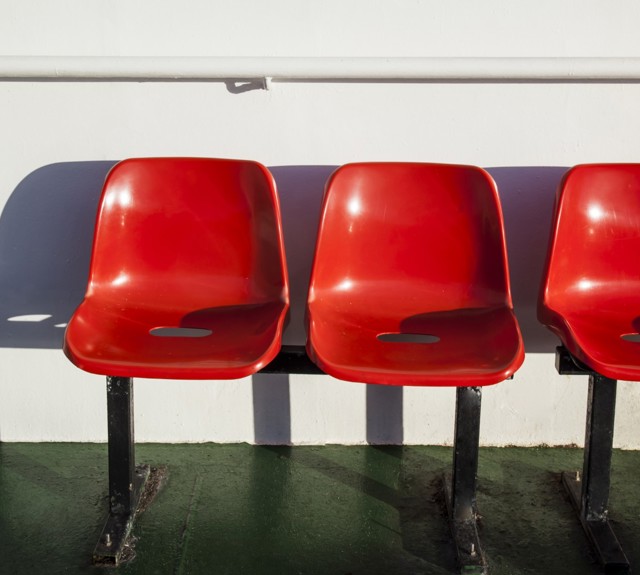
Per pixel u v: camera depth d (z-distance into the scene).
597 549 2.25
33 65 2.47
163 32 2.51
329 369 2.00
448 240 2.38
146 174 2.40
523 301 2.67
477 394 2.26
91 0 2.50
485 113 2.54
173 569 2.19
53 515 2.42
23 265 2.70
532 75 2.45
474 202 2.36
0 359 2.77
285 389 2.77
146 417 2.81
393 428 2.79
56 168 2.62
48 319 2.73
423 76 2.46
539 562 2.23
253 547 2.28
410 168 2.38
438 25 2.49
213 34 2.51
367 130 2.56
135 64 2.46
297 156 2.59
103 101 2.56
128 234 2.41
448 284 2.40
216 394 2.78
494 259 2.36
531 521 2.41
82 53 2.53
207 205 2.41
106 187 2.38
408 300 2.40
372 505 2.47
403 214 2.39
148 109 2.57
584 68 2.43
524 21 2.48
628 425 2.77
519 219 2.62
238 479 2.61
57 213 2.66
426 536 2.33
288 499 2.50
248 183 2.38
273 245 2.39
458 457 2.30
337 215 2.38
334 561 2.22
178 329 2.54
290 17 2.49
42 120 2.58
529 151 2.57
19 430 2.83
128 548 2.27
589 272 2.42
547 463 2.71
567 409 2.76
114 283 2.41
